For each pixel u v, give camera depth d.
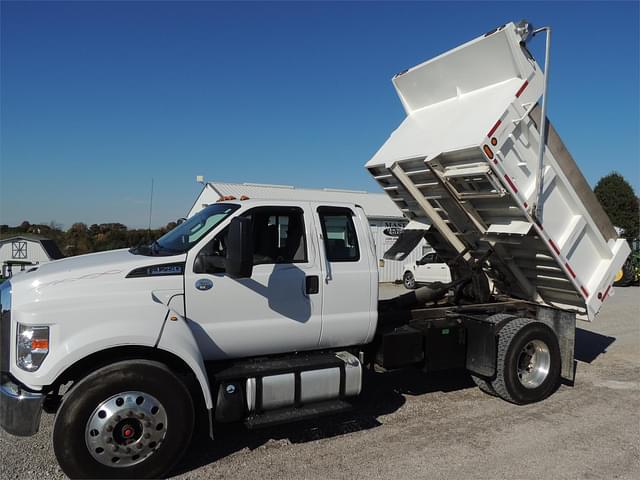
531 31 5.34
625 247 6.28
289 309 4.79
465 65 5.95
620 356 8.27
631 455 4.48
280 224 4.96
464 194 5.88
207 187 23.17
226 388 4.34
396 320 5.97
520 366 5.98
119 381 3.81
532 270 6.48
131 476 3.85
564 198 5.80
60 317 3.85
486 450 4.57
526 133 5.42
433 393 6.27
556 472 4.14
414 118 6.77
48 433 4.84
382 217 21.81
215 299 4.47
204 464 4.28
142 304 4.09
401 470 4.16
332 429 5.07
